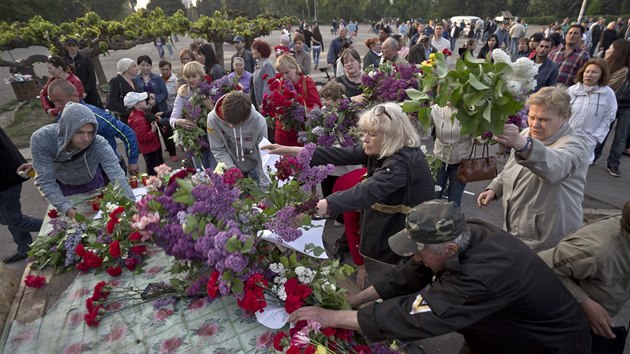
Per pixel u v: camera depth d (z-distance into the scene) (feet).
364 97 11.91
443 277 4.34
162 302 5.29
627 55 14.92
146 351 4.57
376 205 7.16
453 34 65.16
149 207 4.81
